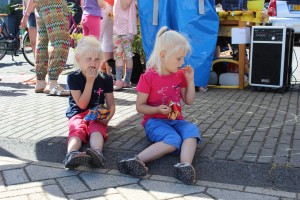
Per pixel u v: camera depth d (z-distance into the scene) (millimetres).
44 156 3352
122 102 5164
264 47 5727
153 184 2791
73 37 8273
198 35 5820
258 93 5793
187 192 2666
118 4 5918
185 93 3424
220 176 2918
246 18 6027
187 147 2971
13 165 3117
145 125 3311
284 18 11859
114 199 2574
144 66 7102
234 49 6719
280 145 3338
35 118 4320
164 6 5895
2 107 4855
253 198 2582
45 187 2742
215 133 3709
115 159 3205
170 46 3145
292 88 6223
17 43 9695
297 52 10672
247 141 3461
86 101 3404
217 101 5184
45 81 5918
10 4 14070
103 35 6340
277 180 2814
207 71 5914
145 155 2957
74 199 2576
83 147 3307
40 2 5441
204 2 5762
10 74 7887
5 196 2605
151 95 3332
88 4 5723
